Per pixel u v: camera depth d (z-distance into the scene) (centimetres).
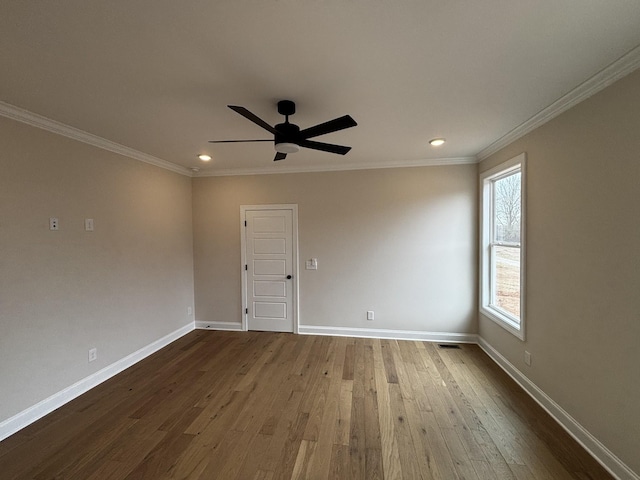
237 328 463
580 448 204
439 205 401
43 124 248
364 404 258
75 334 277
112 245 320
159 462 193
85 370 286
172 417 241
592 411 198
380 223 417
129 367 335
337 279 432
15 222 230
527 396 270
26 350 236
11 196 228
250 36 145
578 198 209
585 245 203
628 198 170
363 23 136
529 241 271
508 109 236
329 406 255
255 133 287
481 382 295
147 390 284
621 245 175
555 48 157
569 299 219
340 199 427
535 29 141
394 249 415
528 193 271
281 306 451
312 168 431
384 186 414
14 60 163
